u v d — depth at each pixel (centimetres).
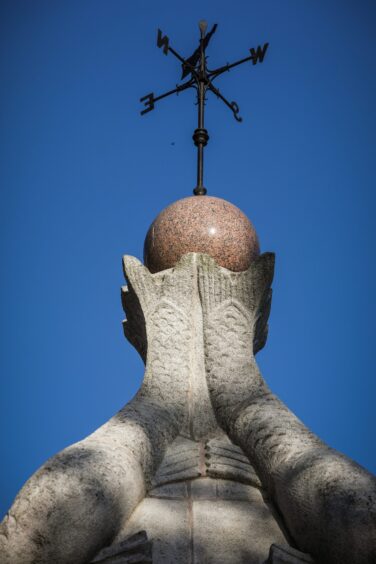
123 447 442
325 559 385
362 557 367
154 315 566
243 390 523
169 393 526
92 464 411
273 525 424
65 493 389
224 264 598
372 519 369
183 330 559
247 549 407
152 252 612
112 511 404
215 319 558
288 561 386
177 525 421
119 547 395
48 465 405
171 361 545
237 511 434
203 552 404
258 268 568
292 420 475
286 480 416
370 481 388
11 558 377
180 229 604
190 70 724
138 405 507
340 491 384
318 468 404
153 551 402
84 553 387
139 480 437
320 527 384
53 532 380
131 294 579
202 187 662
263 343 632
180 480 462
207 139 688
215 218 609
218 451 477
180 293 570
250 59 739
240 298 566
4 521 386
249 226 622
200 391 532
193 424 513
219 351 546
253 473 459
